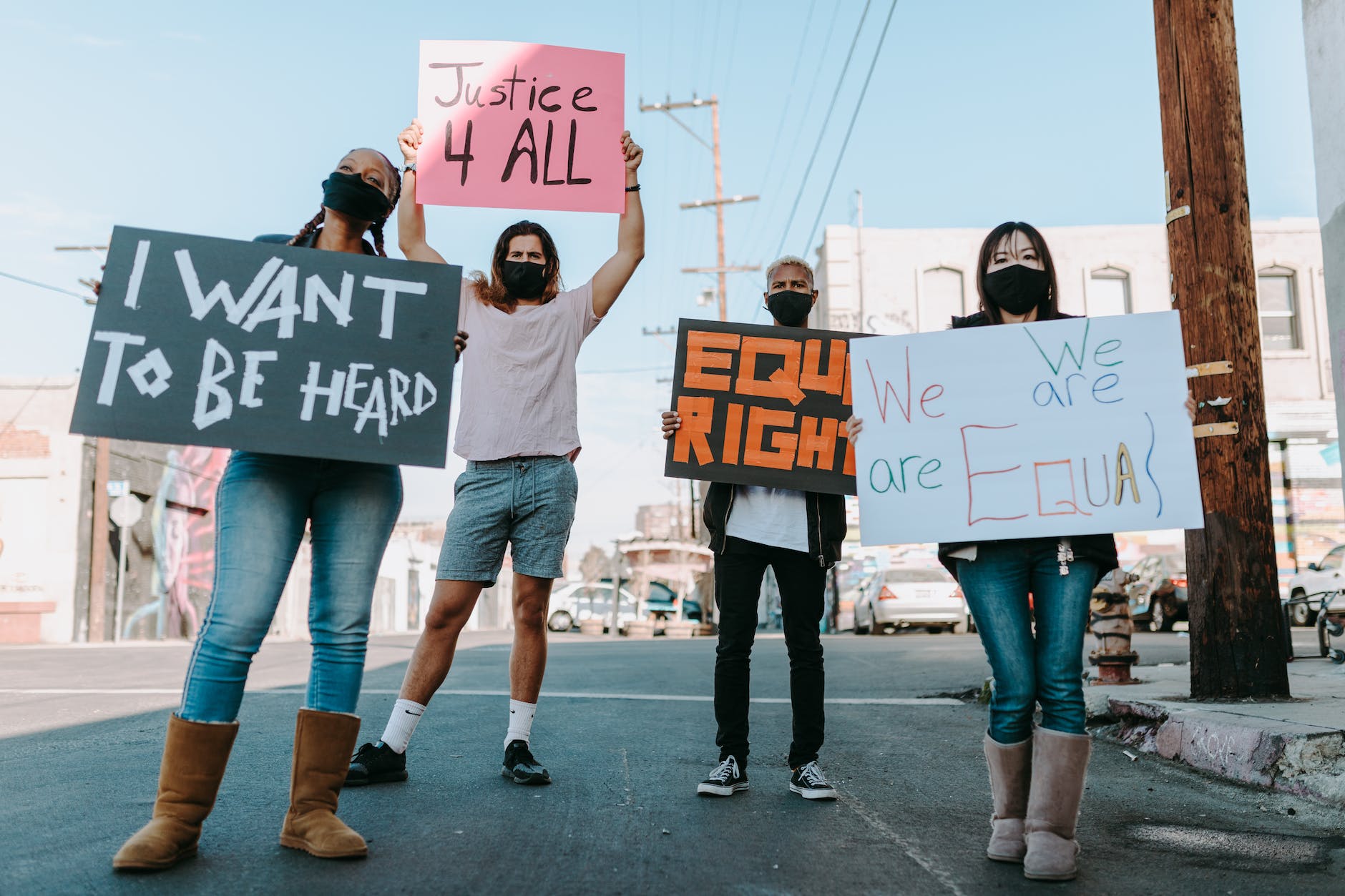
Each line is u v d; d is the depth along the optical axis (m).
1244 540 5.12
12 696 6.57
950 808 3.62
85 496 20.58
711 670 9.06
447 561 3.80
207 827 3.05
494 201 3.99
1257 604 5.09
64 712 5.70
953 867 2.88
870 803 3.68
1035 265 3.25
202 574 25.45
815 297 4.08
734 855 2.95
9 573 20.20
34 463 20.39
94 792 3.53
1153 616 17.95
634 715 5.79
